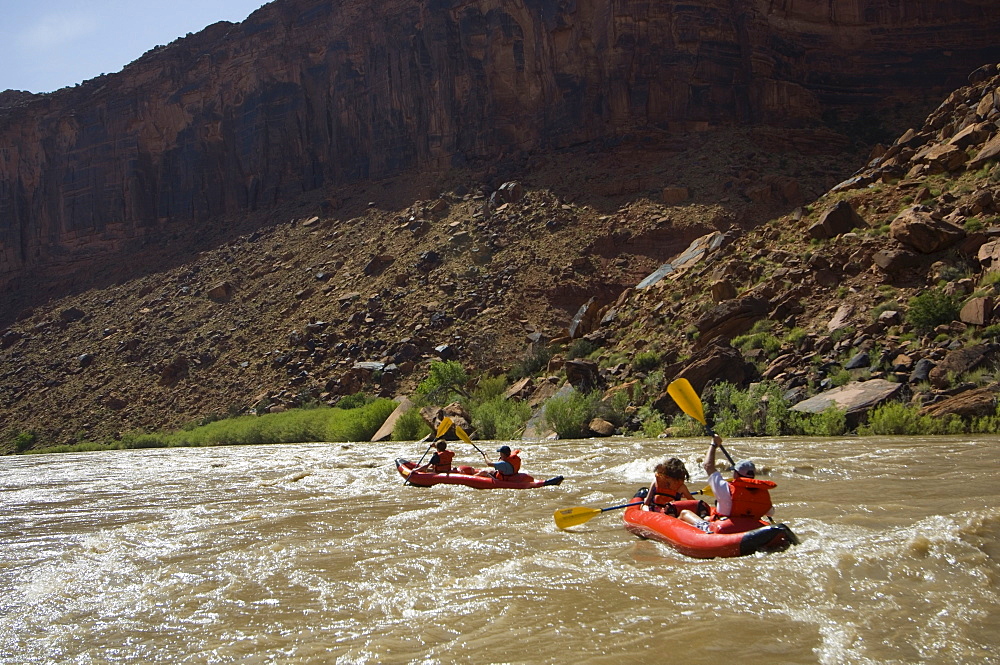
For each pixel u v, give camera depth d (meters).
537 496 12.08
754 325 26.36
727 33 61.41
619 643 5.56
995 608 5.61
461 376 35.81
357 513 11.55
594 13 63.19
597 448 19.20
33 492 18.11
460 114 66.94
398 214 62.44
